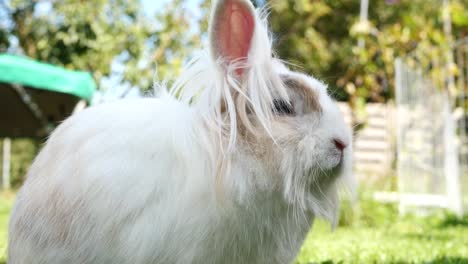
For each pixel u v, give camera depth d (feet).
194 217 2.36
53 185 2.48
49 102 7.52
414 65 8.00
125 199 2.37
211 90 2.44
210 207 2.37
